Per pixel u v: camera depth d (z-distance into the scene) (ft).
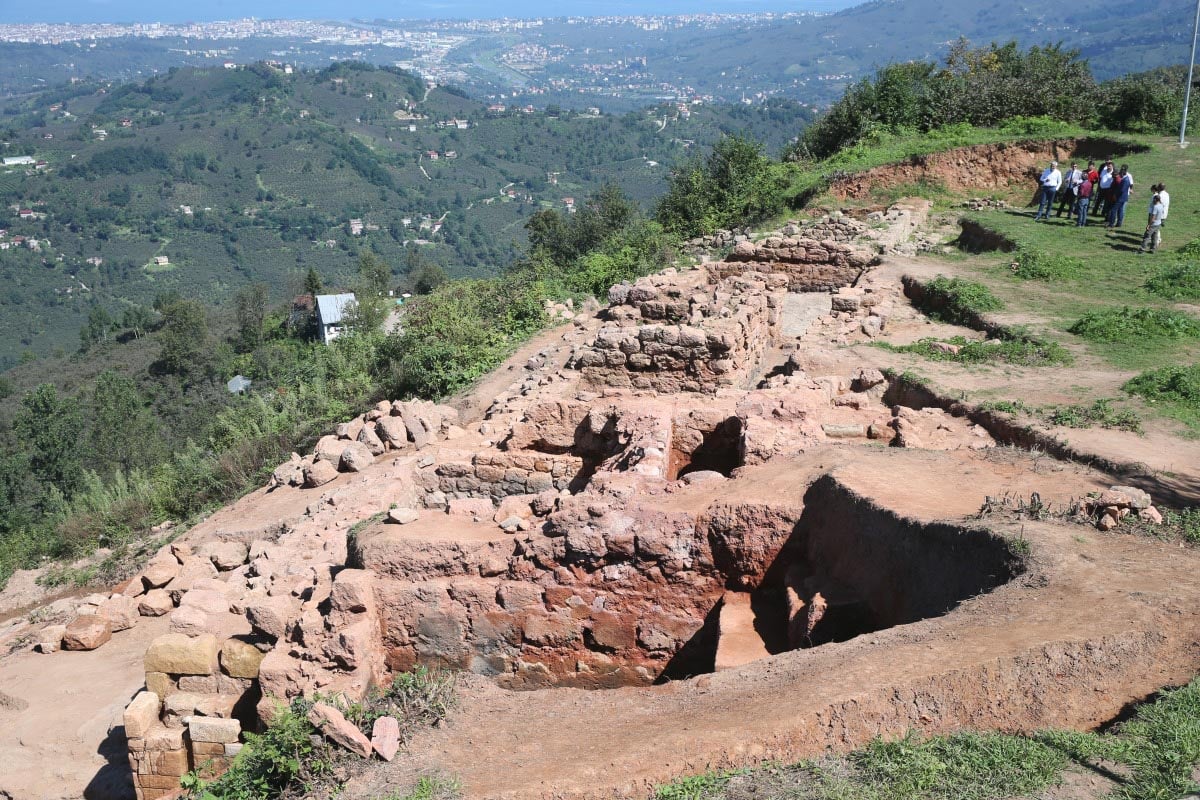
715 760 22.11
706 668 34.01
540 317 89.10
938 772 19.95
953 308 73.20
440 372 77.30
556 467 47.26
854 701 22.57
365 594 33.30
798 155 146.92
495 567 34.40
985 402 49.83
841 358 61.57
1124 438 43.52
